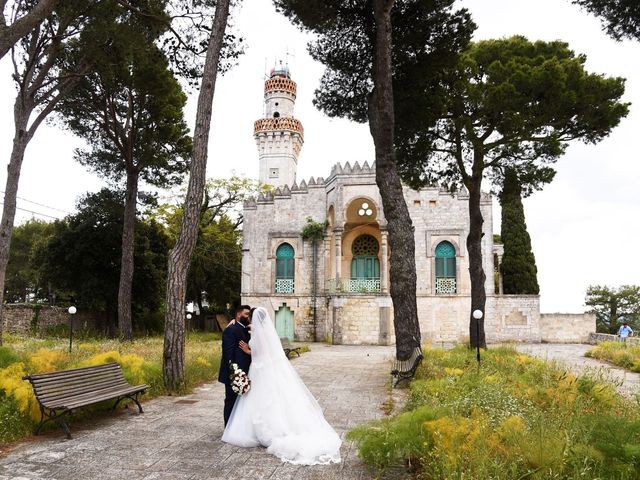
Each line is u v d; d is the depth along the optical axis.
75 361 12.90
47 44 17.95
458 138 19.86
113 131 26.42
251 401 7.21
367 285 34.38
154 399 10.84
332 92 18.23
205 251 40.91
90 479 5.64
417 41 16.08
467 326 32.72
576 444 5.42
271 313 35.31
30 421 7.87
